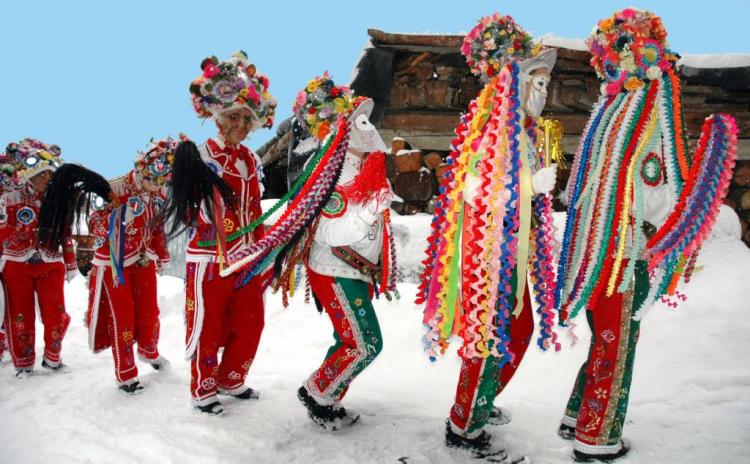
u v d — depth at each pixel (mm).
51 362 4723
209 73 3562
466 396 2873
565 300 2955
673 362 3711
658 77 2738
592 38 2941
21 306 4598
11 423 3582
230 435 3213
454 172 2848
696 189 2613
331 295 3207
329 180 3164
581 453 2781
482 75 3084
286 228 3184
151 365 4574
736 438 2809
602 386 2746
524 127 2904
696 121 5781
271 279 3576
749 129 5707
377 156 3094
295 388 4039
